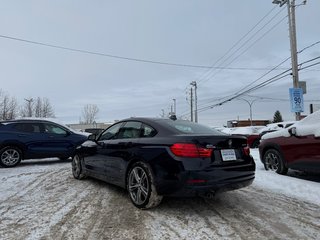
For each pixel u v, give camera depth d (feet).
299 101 53.98
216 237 13.15
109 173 20.07
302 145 23.88
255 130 65.16
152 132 17.51
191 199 18.90
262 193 20.57
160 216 15.78
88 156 23.27
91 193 20.51
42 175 27.63
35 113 155.22
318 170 22.59
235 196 19.77
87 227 14.26
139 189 17.11
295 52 57.77
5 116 131.03
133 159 17.54
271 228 14.23
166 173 15.46
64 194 20.26
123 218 15.48
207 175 15.05
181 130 17.15
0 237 13.05
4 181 24.73
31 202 18.33
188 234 13.47
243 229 14.08
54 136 35.81
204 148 15.40
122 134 19.84
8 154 33.24
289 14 58.70
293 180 23.95
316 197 19.47
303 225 14.65
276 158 27.07
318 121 23.31
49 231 13.76
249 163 17.01
